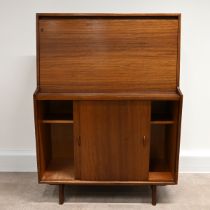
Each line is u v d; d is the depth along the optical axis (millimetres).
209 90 2369
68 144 2332
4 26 2293
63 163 2244
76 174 2006
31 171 2500
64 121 1954
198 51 2307
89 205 2055
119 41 1903
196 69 2334
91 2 2250
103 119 1896
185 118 2422
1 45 2324
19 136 2480
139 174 1988
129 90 1902
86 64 1909
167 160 2203
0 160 2484
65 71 1909
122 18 1900
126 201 2102
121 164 1973
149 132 1913
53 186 2289
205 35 2279
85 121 1904
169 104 2104
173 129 1961
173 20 1896
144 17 1900
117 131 1914
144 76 1903
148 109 1874
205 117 2416
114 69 1903
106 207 2033
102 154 1958
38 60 1909
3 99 2412
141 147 1939
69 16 1904
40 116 1941
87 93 1890
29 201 2100
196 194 2182
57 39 1909
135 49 1902
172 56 1901
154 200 2047
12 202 2086
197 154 2451
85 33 1904
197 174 2453
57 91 1910
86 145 1947
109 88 1906
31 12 2271
